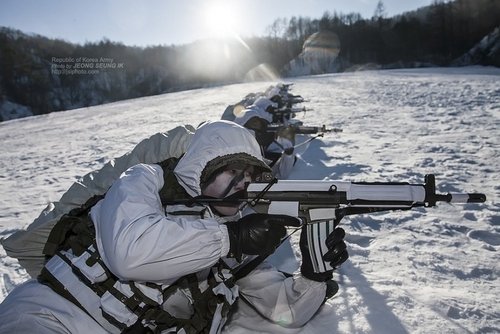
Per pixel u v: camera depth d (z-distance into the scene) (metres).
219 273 2.08
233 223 1.84
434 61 70.50
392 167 6.28
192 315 2.03
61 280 1.85
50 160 10.67
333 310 2.48
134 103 27.91
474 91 17.69
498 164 6.08
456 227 3.84
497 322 2.33
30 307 1.81
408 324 2.32
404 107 14.34
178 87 84.69
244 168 2.03
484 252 3.29
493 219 4.00
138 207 1.74
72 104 68.44
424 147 7.62
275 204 2.03
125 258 1.67
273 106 7.45
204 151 1.99
